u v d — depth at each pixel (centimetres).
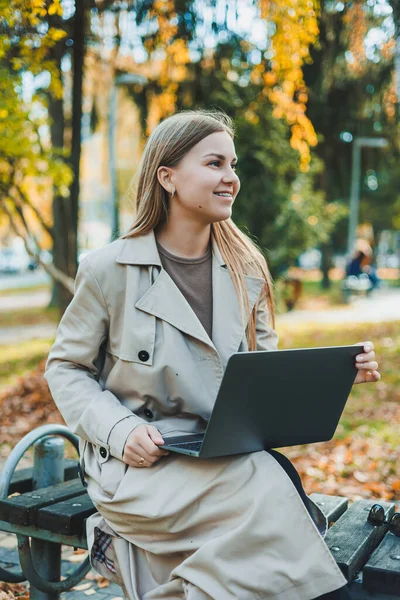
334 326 1538
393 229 3972
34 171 725
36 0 515
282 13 726
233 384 186
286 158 1529
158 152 227
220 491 198
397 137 1352
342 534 224
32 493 262
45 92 786
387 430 640
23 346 1262
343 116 1248
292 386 202
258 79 988
